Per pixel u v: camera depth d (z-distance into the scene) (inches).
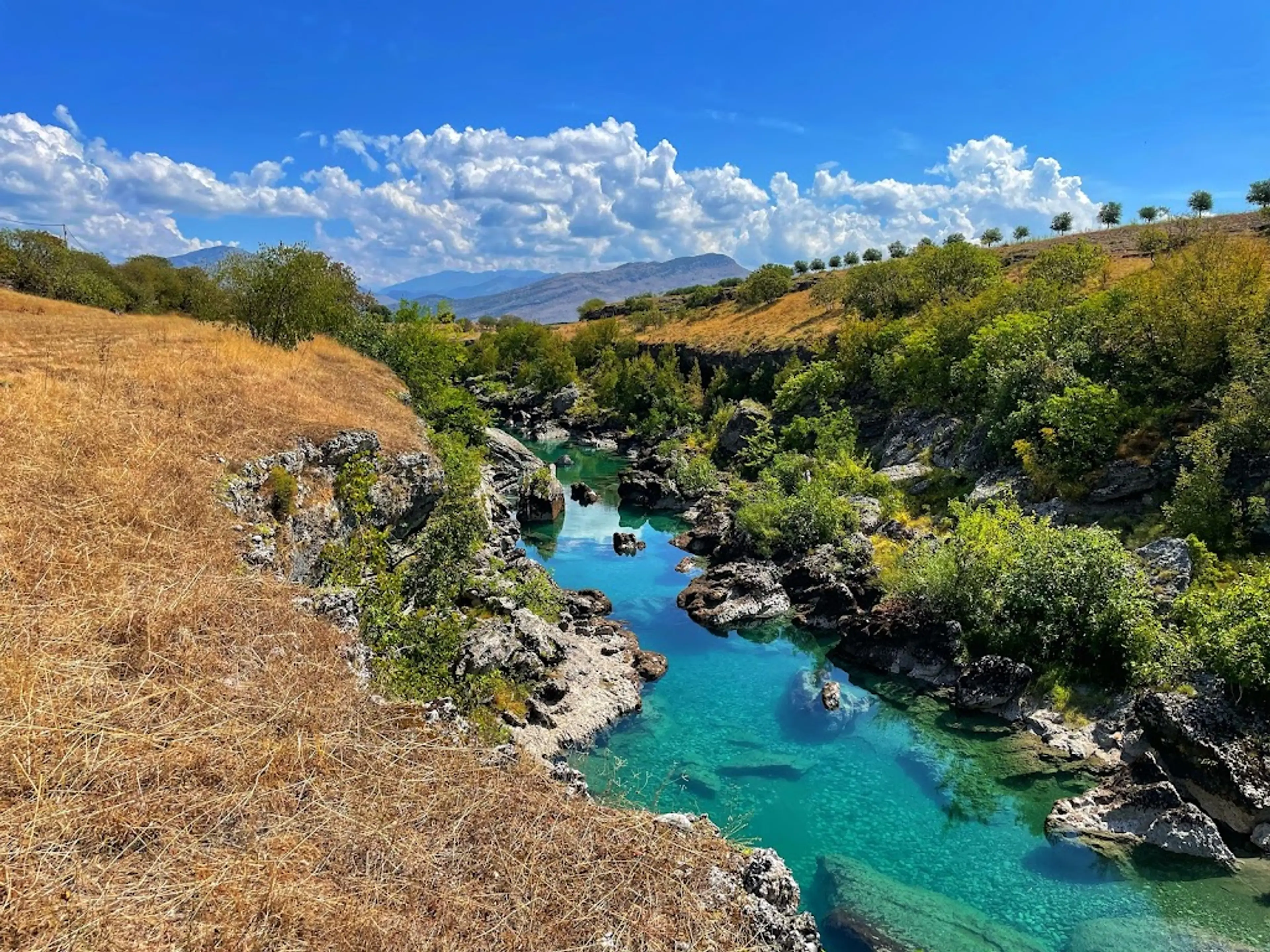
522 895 299.0
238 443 735.7
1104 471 1169.4
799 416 2146.9
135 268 3622.0
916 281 2546.8
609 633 1154.7
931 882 631.2
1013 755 819.4
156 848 277.0
